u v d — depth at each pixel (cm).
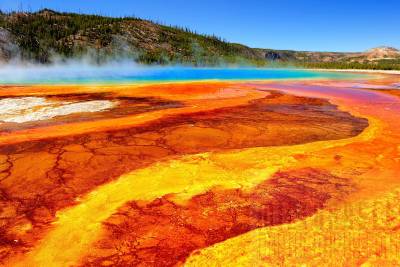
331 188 404
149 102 1068
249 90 1466
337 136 647
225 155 525
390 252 279
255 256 278
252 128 710
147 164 485
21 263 274
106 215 346
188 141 606
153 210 355
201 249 290
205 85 1650
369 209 351
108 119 793
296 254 279
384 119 821
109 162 493
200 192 395
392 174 445
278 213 347
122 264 273
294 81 2169
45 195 389
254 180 429
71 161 497
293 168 469
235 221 333
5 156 520
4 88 1448
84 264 273
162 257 281
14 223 331
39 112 888
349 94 1372
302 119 816
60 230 319
